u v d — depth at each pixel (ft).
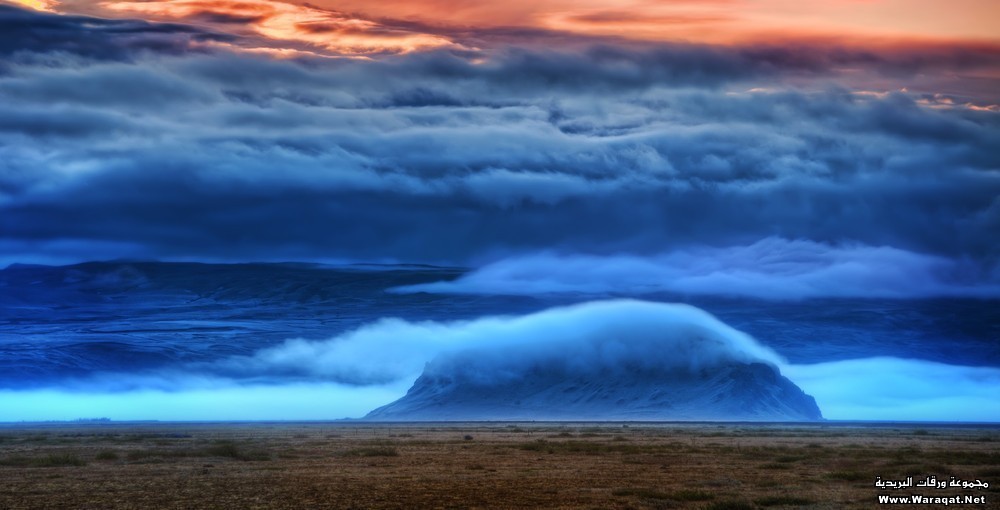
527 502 181.06
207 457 298.97
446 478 227.20
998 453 328.29
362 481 219.82
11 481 219.41
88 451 339.57
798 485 208.23
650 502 179.63
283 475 234.79
